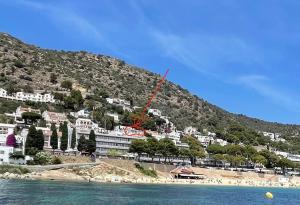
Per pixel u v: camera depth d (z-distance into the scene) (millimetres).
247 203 178875
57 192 161000
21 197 140125
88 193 166125
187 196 188750
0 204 124438
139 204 145500
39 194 150875
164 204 151250
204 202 168250
